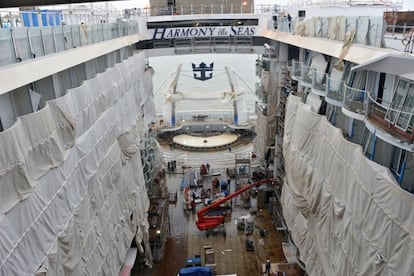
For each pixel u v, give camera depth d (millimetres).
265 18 33094
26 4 13969
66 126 12820
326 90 16328
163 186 32781
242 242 26172
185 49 34469
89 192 15352
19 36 10953
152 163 31469
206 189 33281
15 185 9680
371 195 11086
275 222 27766
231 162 38656
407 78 10258
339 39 15555
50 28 13109
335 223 14430
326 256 15484
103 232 16750
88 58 15672
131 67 24250
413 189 11742
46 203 11367
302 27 20094
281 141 27672
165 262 24328
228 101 45938
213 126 46062
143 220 23734
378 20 12367
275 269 21562
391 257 10008
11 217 9516
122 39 23078
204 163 38562
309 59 22047
